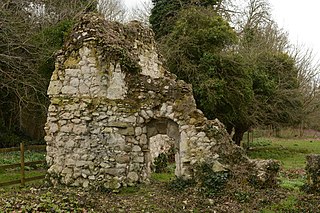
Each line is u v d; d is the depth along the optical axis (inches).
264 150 888.3
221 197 305.1
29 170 499.5
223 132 345.7
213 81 665.0
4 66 657.6
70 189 345.4
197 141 341.4
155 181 384.8
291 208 284.8
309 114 935.7
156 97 356.8
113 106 357.7
